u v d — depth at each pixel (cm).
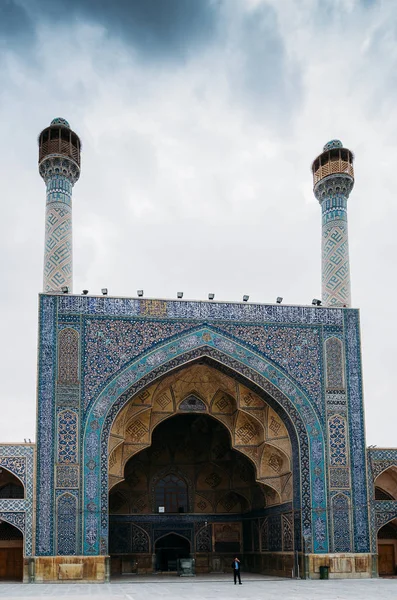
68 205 1755
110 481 1653
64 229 1727
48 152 1772
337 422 1630
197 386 1747
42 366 1542
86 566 1451
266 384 1627
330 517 1573
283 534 1667
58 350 1556
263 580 1552
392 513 1611
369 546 1570
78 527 1469
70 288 1698
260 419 1708
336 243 1820
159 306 1623
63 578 1439
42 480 1482
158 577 1728
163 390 1725
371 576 1557
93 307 1593
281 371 1639
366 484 1603
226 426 1753
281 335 1661
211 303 1650
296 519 1592
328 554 1552
